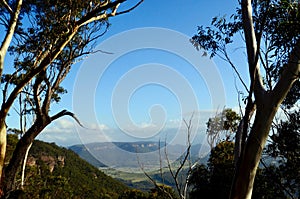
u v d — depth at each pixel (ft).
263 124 14.42
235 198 14.53
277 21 18.40
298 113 20.72
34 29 34.42
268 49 20.18
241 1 17.25
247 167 14.38
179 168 11.91
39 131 35.29
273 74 20.39
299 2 16.24
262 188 25.52
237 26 23.12
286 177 21.76
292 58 14.40
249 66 15.66
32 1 33.30
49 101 36.40
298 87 21.26
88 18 33.37
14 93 30.76
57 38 34.19
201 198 33.42
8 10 31.63
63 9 33.88
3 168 32.24
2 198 31.99
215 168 35.29
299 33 15.76
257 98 14.87
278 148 20.97
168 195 12.02
